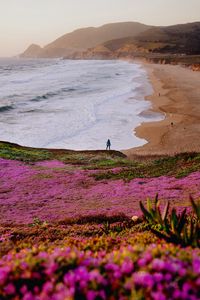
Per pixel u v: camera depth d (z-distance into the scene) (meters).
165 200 19.39
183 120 72.62
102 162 38.00
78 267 3.80
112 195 23.42
